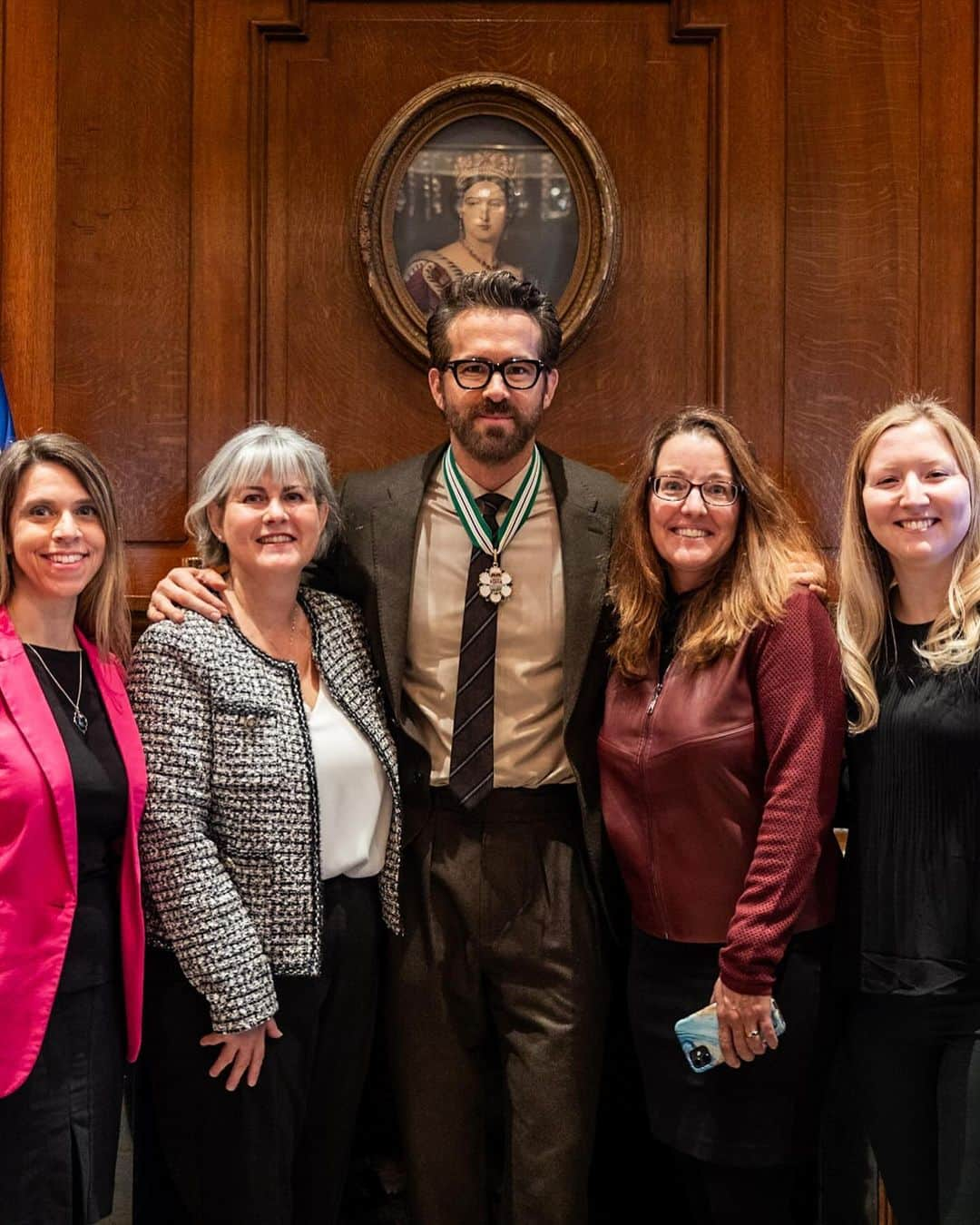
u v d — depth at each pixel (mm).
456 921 2092
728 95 2725
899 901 1821
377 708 2084
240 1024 1827
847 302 2752
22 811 1740
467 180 2711
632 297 2752
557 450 2754
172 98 2734
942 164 2750
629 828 1962
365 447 2762
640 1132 2570
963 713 1790
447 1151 2104
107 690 1905
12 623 1872
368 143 2738
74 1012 1796
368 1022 2059
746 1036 1811
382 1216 2555
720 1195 1934
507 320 2027
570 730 2061
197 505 2041
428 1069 2102
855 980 1884
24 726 1772
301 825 1921
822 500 2754
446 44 2727
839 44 2736
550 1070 2059
